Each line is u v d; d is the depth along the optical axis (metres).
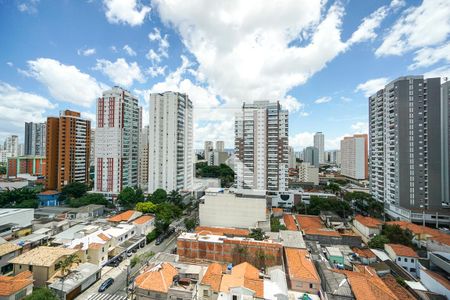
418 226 63.12
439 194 73.69
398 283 38.25
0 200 80.44
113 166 100.50
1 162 194.25
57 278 37.81
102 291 37.78
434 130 74.56
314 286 36.75
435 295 34.75
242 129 96.81
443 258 43.38
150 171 99.06
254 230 55.62
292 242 50.28
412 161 76.25
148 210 73.56
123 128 103.75
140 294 33.88
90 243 45.91
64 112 111.81
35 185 122.31
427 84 75.50
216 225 66.56
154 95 98.81
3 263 41.31
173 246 57.56
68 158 105.19
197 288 35.06
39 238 52.03
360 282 34.66
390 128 83.25
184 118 105.81
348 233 61.88
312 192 98.25
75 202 86.88
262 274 40.25
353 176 176.62
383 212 80.75
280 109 97.00
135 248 54.28
